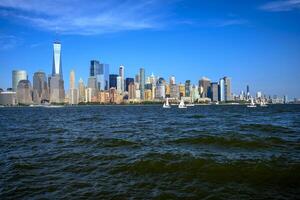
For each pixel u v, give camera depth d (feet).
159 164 90.63
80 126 267.80
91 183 74.02
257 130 201.57
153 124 285.64
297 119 349.00
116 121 347.15
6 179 78.89
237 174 79.46
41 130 225.56
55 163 97.09
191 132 193.16
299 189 67.82
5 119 408.26
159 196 64.18
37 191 68.69
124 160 98.43
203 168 85.51
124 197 63.98
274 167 84.99
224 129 213.46
